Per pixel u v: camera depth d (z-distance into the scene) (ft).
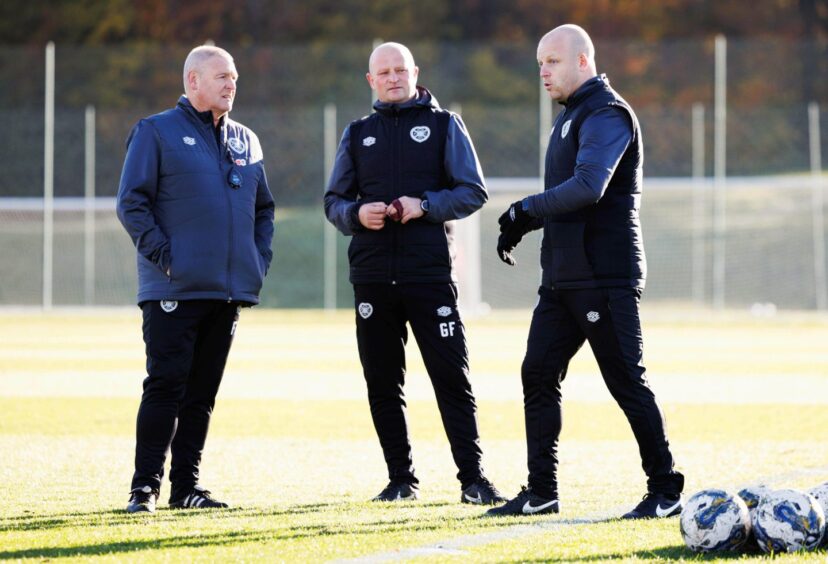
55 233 342.23
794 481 81.92
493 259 361.10
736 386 156.97
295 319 311.68
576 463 92.12
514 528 64.39
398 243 76.18
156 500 74.69
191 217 74.54
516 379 166.81
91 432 111.65
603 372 69.21
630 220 68.74
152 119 75.31
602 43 431.43
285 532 63.57
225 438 108.68
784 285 349.20
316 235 373.20
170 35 470.39
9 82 418.51
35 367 183.52
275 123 382.63
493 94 433.07
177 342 73.56
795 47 433.89
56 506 73.61
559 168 69.92
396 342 77.56
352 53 433.48
